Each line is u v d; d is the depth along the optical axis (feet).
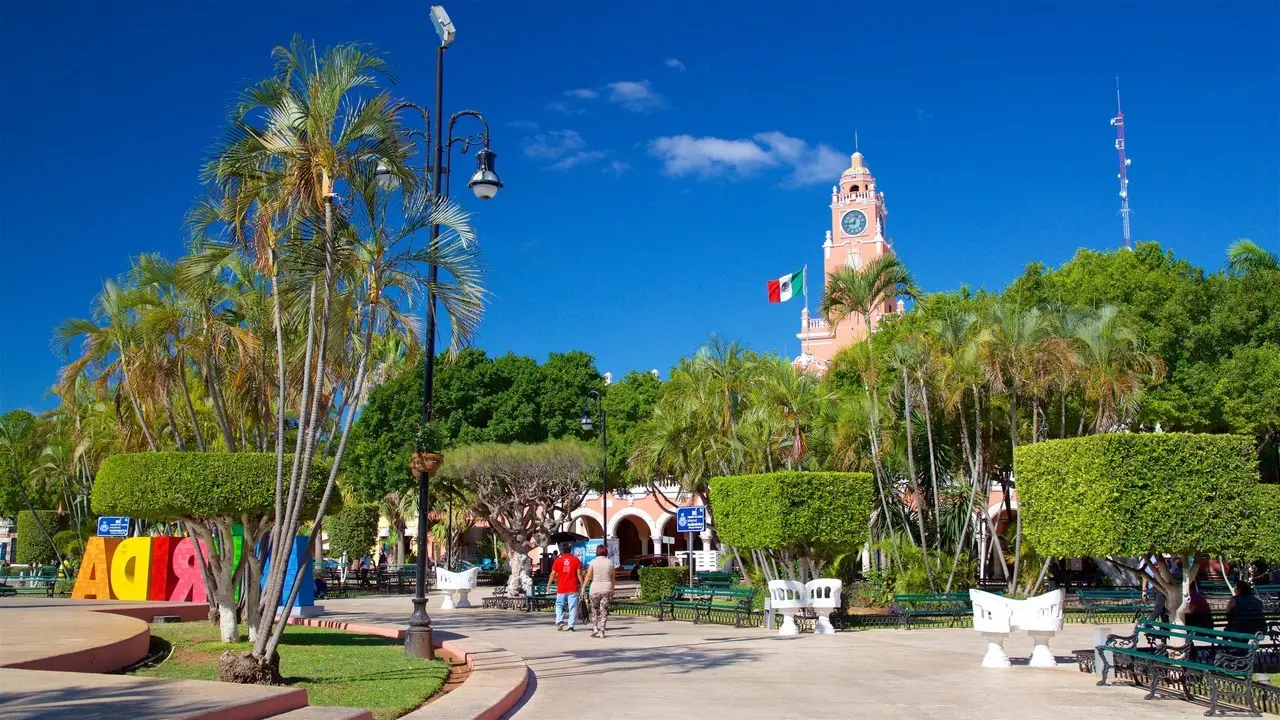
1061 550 44.91
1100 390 82.48
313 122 36.70
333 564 176.55
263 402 63.52
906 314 131.85
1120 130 203.51
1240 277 110.83
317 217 37.73
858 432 98.02
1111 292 110.01
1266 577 108.06
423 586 46.91
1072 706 34.37
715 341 100.42
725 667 45.34
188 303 61.05
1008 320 81.51
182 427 81.35
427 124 49.67
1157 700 35.73
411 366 51.19
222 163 38.83
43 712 23.31
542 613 83.51
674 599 79.15
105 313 63.36
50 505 173.99
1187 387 105.40
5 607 68.54
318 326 41.42
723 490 75.97
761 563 85.56
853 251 345.92
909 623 70.44
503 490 121.80
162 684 28.04
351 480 149.48
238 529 71.20
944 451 100.58
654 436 108.37
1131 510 41.88
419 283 39.63
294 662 43.09
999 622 45.01
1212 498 42.78
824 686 39.11
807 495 70.44
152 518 51.57
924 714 32.60
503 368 150.10
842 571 94.99
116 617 56.54
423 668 40.91
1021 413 99.25
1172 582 45.29
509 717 32.04
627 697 36.09
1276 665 41.93
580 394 151.43
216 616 64.44
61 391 73.46
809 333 336.70
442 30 49.75
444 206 39.86
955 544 100.68
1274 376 100.53
